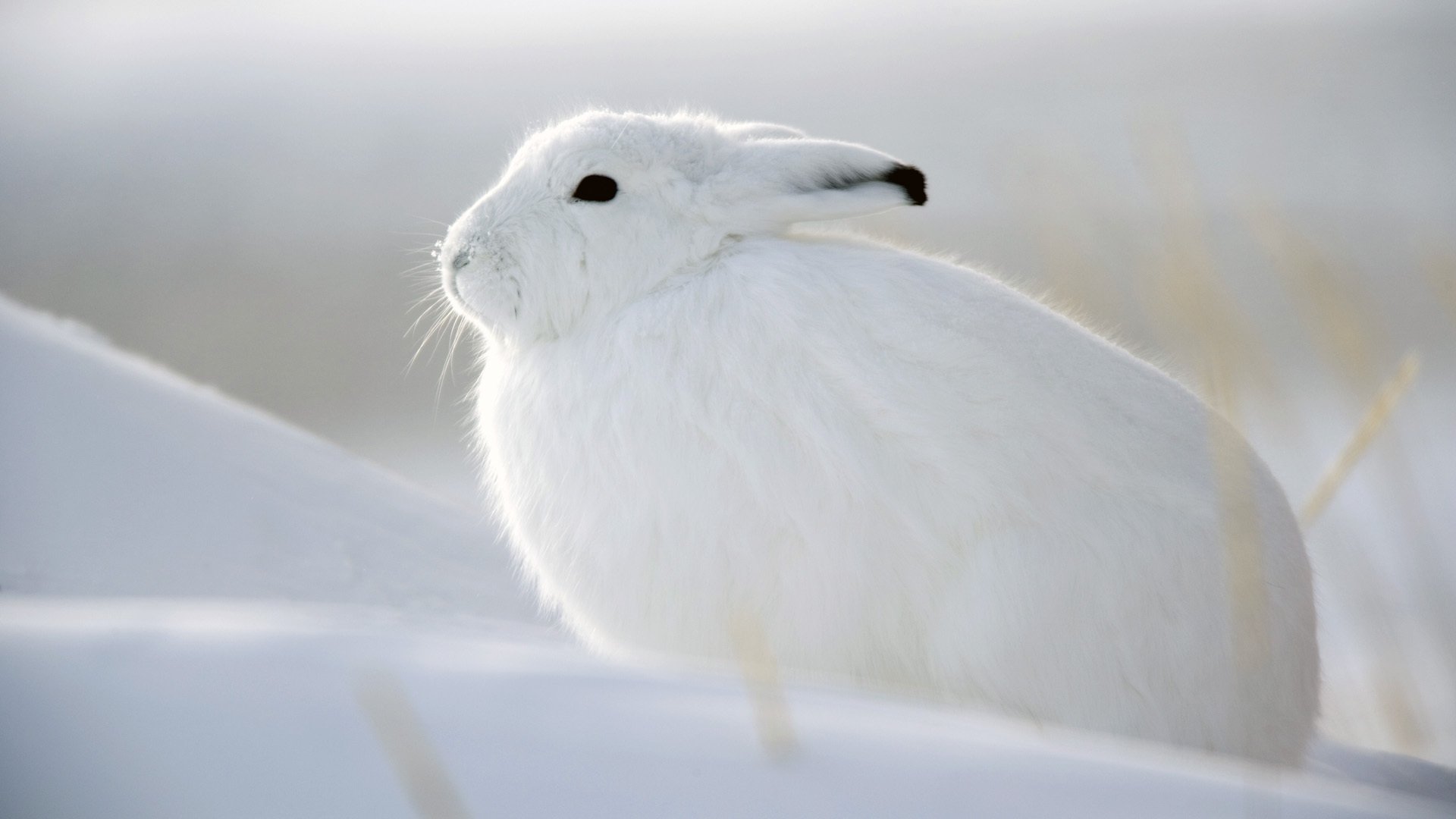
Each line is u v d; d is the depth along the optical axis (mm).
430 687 4363
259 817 3822
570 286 5449
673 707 4434
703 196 5449
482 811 3879
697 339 5406
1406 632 5328
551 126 5551
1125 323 5344
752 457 5379
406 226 25453
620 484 5406
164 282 20703
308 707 4199
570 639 5500
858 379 5371
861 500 5367
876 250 5445
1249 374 5383
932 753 4309
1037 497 5359
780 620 5383
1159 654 5348
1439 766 5461
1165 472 5371
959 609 5359
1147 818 4109
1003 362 5375
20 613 4930
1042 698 5348
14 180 32844
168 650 4461
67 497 5574
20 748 4047
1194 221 5293
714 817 3912
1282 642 5352
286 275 21047
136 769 3973
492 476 5527
